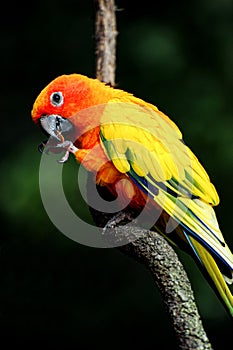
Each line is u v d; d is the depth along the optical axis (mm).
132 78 13898
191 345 5938
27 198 12500
